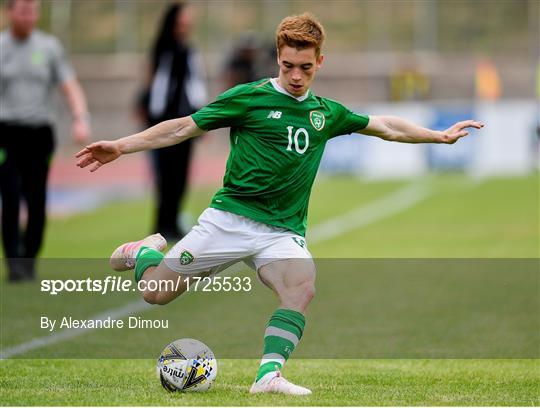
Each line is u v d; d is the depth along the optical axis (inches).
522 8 5251.0
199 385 762.8
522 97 5078.7
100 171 3885.3
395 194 2982.3
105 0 5319.9
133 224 2343.8
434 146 3661.4
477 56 5206.7
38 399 730.8
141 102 1969.7
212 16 5231.3
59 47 1513.3
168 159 1952.5
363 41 5300.2
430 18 5275.6
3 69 1448.1
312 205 2758.4
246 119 805.9
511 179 3324.3
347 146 3673.7
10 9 1453.0
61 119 4675.2
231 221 810.2
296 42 780.0
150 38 5260.8
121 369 918.4
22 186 1478.8
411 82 4965.6
